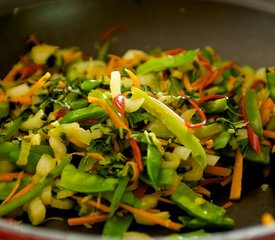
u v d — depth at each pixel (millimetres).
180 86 380
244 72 405
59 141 318
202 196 315
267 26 397
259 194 323
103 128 318
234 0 399
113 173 301
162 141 315
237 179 323
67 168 306
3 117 361
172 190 305
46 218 302
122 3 412
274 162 344
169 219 297
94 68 396
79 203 303
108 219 291
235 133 336
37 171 309
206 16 412
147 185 306
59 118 338
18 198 299
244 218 307
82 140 315
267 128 361
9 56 397
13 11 386
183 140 312
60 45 414
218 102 344
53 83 369
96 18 414
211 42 420
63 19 407
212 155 326
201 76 394
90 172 306
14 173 316
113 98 321
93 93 333
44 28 405
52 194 309
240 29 409
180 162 315
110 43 423
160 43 425
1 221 230
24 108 362
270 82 377
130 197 294
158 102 317
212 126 333
